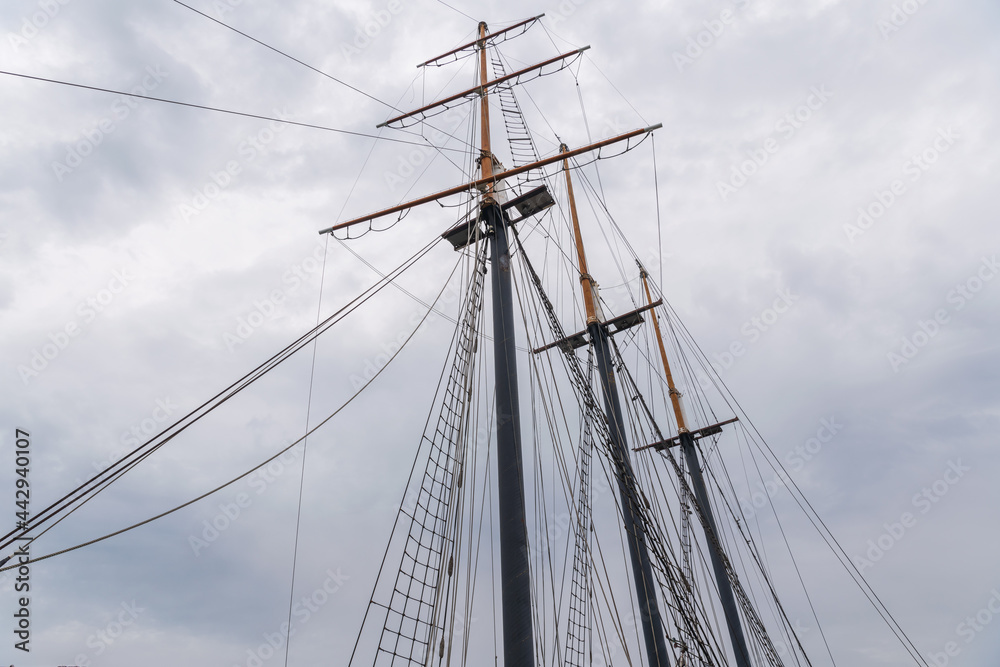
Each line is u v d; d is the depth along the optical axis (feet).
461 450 36.86
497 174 49.78
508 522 34.14
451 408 38.06
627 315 80.07
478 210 46.42
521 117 58.23
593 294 78.18
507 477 35.73
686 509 78.38
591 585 54.13
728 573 72.13
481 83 57.62
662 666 59.00
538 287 52.80
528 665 30.17
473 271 44.11
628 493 51.55
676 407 96.68
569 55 57.52
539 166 51.26
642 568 62.08
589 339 74.38
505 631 31.45
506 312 42.01
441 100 55.93
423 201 50.14
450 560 33.40
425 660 30.12
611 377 71.00
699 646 48.19
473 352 40.68
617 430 66.13
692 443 93.20
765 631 71.67
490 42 62.39
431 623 31.12
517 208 52.16
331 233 51.52
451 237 47.06
